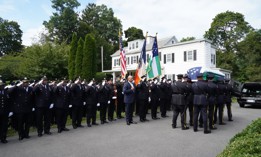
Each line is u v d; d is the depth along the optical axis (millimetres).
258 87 18359
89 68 26031
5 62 34906
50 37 51375
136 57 40562
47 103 9383
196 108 9641
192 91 9961
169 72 35031
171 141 8031
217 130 9914
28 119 8875
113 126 10883
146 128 10336
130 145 7535
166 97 13906
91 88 11078
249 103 18000
